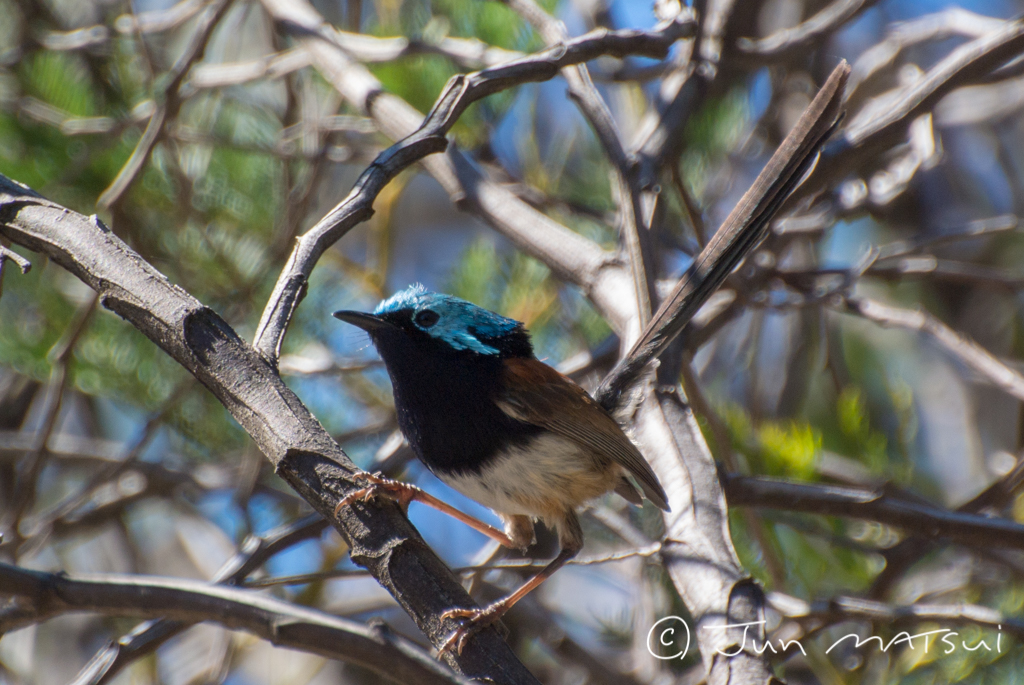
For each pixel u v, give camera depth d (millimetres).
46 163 11211
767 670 5344
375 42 11141
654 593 10180
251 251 11539
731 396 13289
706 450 7055
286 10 11078
